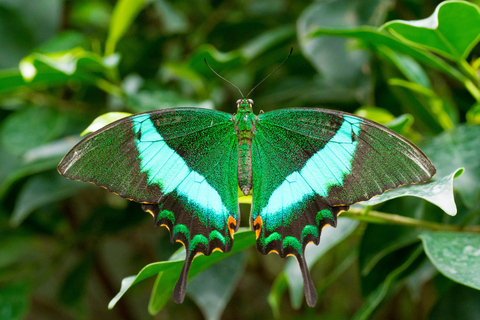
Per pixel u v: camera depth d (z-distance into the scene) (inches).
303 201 17.5
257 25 20.8
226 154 17.8
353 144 17.3
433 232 17.4
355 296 24.4
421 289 21.3
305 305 23.7
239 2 21.3
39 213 20.5
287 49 20.0
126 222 20.1
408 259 17.9
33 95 19.8
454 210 16.5
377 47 18.5
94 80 18.8
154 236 22.3
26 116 19.5
